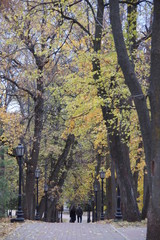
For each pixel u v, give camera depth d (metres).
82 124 25.62
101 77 20.55
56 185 38.62
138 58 21.05
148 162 11.62
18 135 28.33
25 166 30.67
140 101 11.88
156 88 11.38
